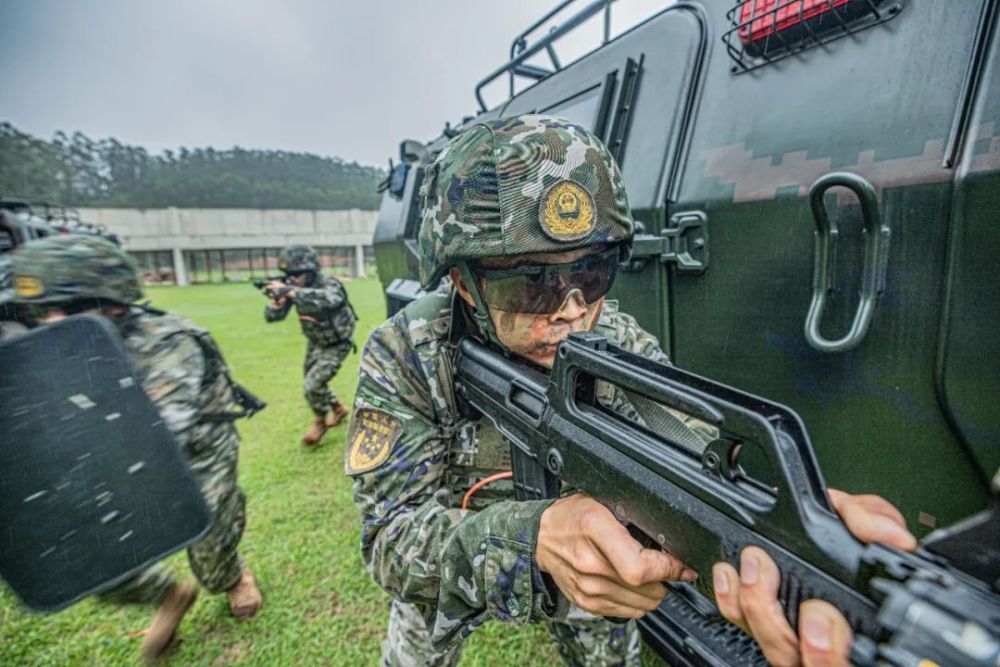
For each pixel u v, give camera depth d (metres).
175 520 1.56
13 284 1.68
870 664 0.49
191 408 1.94
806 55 1.51
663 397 0.74
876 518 0.57
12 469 1.32
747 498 0.65
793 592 0.58
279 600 2.55
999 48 1.11
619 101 2.09
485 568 0.89
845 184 1.25
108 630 2.39
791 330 1.50
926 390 1.24
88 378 1.43
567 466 0.94
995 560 0.49
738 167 1.63
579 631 1.47
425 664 1.41
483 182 1.05
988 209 1.10
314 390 4.39
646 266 1.92
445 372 1.26
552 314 1.09
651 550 0.75
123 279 1.85
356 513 3.33
